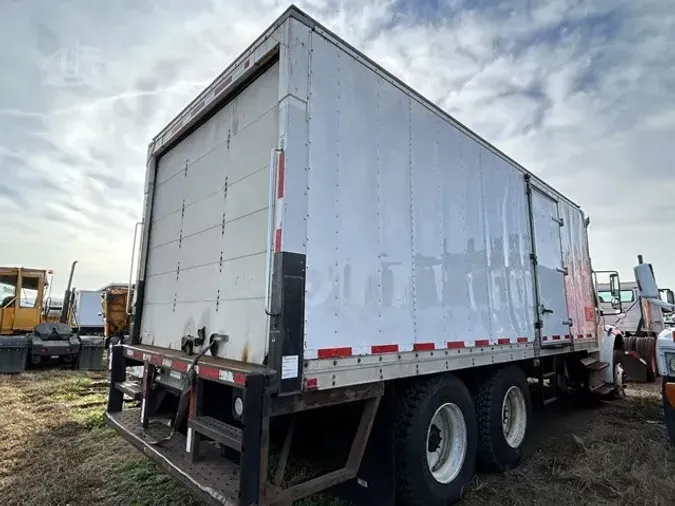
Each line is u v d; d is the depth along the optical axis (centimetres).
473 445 379
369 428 288
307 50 268
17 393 800
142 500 338
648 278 446
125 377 410
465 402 379
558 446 500
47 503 338
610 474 398
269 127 286
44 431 534
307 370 238
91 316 2203
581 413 675
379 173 310
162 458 275
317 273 252
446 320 359
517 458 439
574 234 696
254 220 288
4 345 1062
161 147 443
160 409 353
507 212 492
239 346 282
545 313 546
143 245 455
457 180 405
